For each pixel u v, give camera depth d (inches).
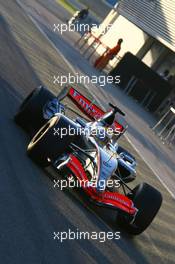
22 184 329.4
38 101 420.8
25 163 362.0
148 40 1544.0
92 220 361.1
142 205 379.2
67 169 367.9
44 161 368.5
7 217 280.8
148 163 760.3
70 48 1219.9
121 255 346.0
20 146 384.5
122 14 1494.8
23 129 427.5
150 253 392.5
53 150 362.6
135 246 382.0
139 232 387.5
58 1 2190.0
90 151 382.3
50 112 420.5
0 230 264.4
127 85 1273.4
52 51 983.6
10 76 584.1
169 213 570.3
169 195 666.2
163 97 1263.5
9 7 1131.9
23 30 951.6
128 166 433.1
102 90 1042.7
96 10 2608.3
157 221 497.7
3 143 372.2
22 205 304.0
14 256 250.2
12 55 702.5
